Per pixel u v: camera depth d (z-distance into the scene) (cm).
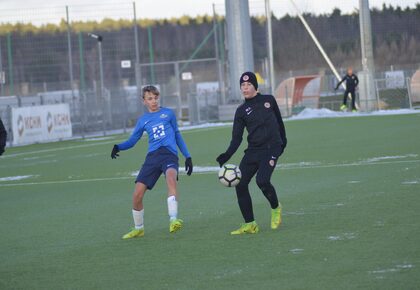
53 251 1329
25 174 2802
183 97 7681
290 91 5659
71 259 1251
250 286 1005
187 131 4675
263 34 9244
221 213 1627
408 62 9050
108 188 2228
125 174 2577
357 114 5141
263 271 1080
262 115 1365
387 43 9094
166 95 6103
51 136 4509
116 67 7194
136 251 1283
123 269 1153
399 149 2764
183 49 9500
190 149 3369
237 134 1379
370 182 1959
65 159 3316
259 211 1619
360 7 5416
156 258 1216
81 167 2920
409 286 952
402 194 1708
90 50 7288
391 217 1430
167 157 1417
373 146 2955
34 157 3525
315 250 1192
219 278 1058
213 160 2836
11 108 4241
